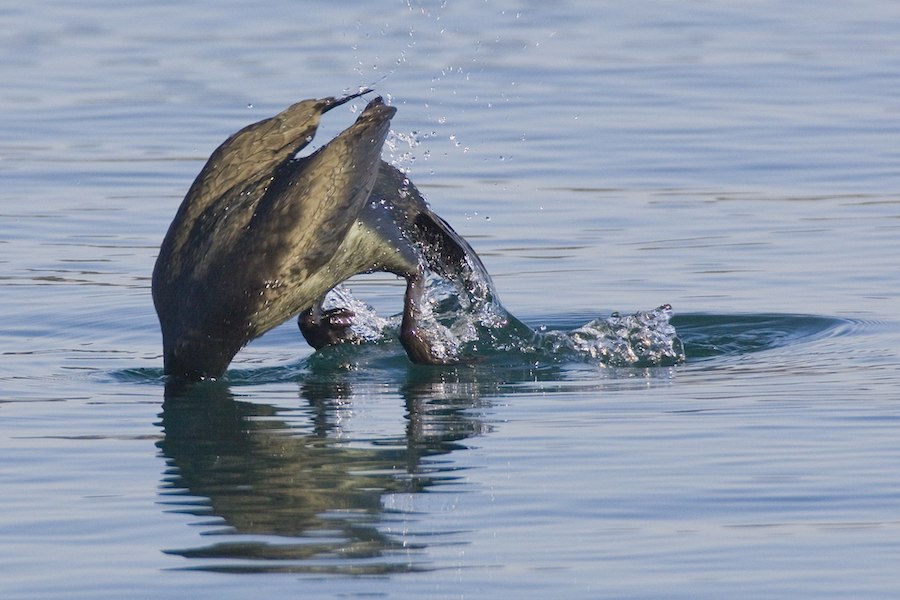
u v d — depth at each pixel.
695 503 24.39
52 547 22.91
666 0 86.25
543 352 36.00
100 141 59.41
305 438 28.95
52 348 36.91
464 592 20.98
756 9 83.88
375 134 32.78
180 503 24.91
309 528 23.64
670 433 28.52
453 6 84.06
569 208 50.19
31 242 46.97
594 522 23.67
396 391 32.97
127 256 45.56
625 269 43.56
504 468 26.56
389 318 38.72
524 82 67.25
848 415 29.36
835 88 66.06
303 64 70.50
